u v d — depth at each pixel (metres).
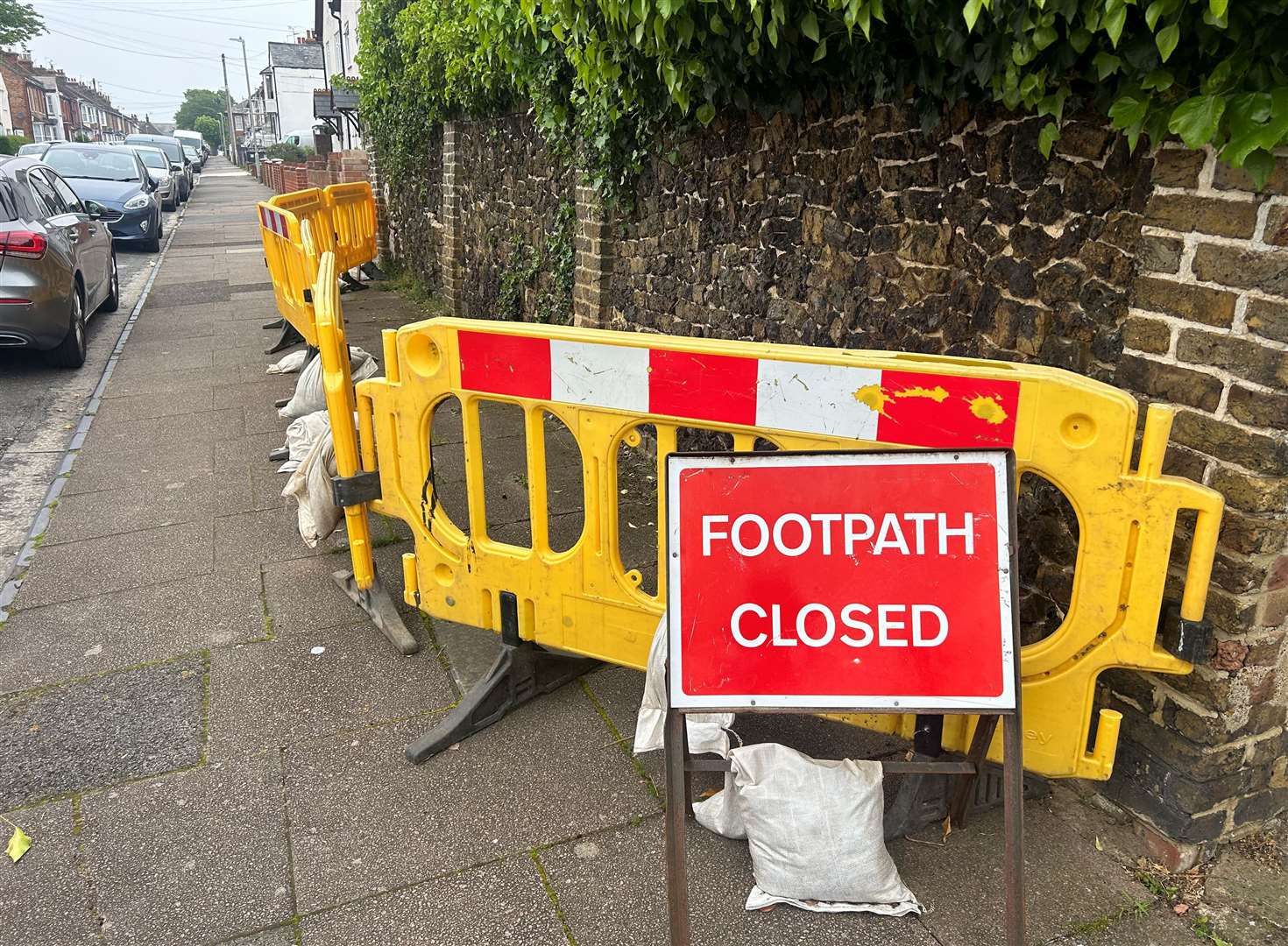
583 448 2.74
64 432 6.44
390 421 3.17
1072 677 2.23
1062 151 2.58
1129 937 2.21
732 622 2.01
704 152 4.49
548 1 4.13
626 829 2.61
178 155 35.66
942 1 2.55
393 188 12.92
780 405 2.40
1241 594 2.14
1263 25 1.87
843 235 3.56
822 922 2.27
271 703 3.22
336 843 2.57
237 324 10.02
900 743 2.92
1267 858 2.44
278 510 4.94
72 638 3.67
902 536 1.98
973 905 2.31
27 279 7.28
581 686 3.31
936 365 2.19
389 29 11.14
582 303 6.10
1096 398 2.01
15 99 68.12
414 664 3.46
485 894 2.38
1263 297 2.00
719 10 3.32
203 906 2.36
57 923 2.31
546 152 6.66
